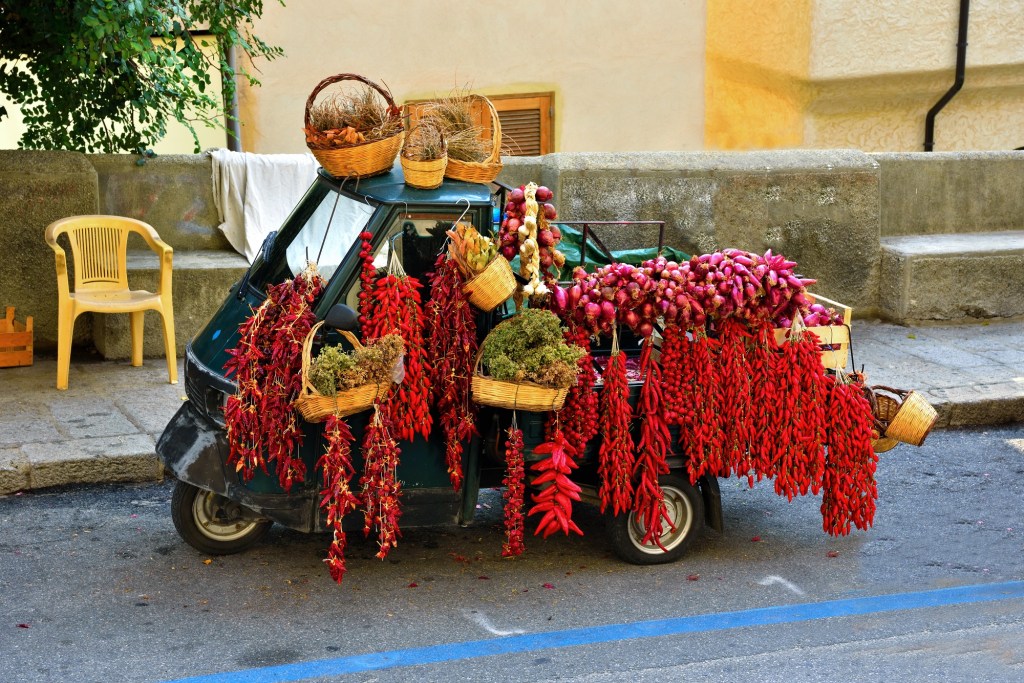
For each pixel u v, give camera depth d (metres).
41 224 8.28
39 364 8.03
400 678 4.35
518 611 4.98
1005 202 10.69
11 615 4.79
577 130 13.01
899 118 13.30
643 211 9.12
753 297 5.11
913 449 7.41
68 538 5.59
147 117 8.97
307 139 5.11
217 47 9.30
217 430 5.07
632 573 5.43
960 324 9.82
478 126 5.39
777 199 9.41
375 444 4.82
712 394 5.23
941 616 4.99
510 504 5.08
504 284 4.83
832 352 5.52
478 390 4.88
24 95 8.82
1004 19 12.73
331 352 4.65
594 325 5.07
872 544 5.86
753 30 12.67
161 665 4.41
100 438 6.53
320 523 5.13
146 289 8.09
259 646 4.59
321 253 5.16
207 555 5.44
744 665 4.48
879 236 9.88
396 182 5.10
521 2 12.70
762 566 5.55
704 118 12.95
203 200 8.98
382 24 12.61
